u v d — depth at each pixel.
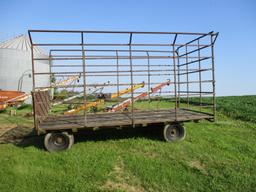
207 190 5.52
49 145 7.41
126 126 7.80
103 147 7.84
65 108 15.25
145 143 8.20
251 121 13.47
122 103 11.67
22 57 23.88
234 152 7.84
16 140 8.72
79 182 5.64
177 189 5.52
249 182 5.88
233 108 18.31
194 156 7.31
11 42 25.42
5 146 8.00
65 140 7.47
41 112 7.89
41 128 7.21
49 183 5.59
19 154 7.22
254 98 31.92
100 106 14.37
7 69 23.27
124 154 7.28
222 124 12.05
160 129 8.67
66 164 6.51
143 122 7.89
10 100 17.81
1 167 6.33
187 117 8.52
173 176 6.02
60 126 7.42
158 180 5.83
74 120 8.49
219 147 8.22
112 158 6.92
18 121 12.75
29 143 8.34
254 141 9.08
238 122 13.04
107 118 8.73
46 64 25.27
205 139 9.04
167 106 18.94
